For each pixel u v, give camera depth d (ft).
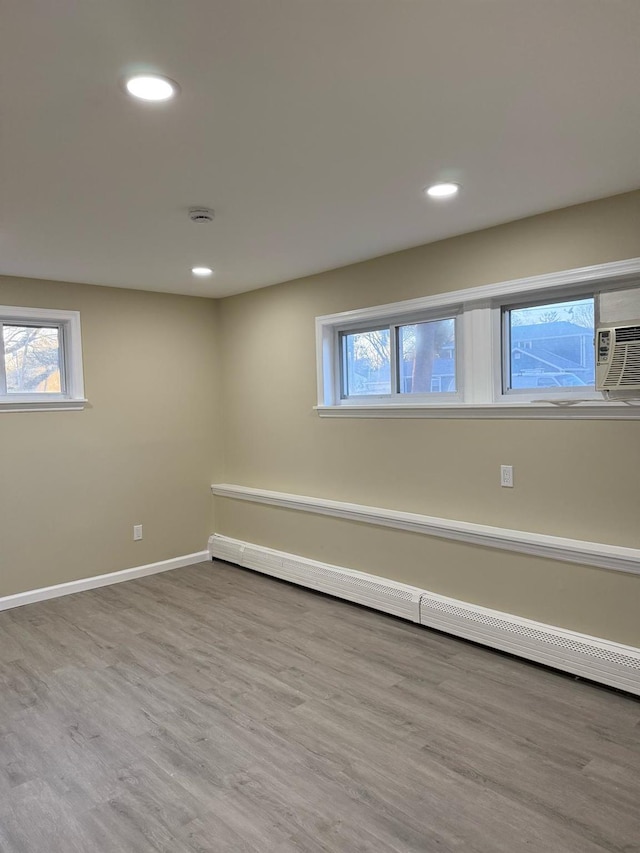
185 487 16.66
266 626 12.06
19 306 13.53
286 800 6.84
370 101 5.94
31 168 7.39
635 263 8.82
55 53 4.94
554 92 5.84
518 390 10.85
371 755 7.66
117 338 15.15
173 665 10.39
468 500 11.27
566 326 10.14
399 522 12.15
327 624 12.09
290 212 9.37
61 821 6.59
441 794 6.86
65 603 13.67
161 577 15.57
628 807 6.58
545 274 9.80
